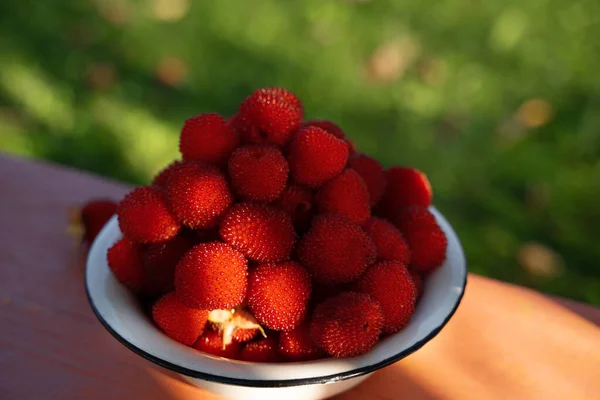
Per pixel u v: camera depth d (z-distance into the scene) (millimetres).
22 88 977
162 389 414
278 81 980
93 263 411
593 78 937
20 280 474
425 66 987
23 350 430
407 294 378
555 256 763
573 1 1041
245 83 984
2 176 563
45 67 1017
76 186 557
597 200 809
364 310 365
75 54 1042
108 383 416
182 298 371
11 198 542
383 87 966
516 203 819
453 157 872
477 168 857
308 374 358
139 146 895
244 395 380
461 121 917
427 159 871
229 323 380
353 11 1075
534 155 862
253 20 1076
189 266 369
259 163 382
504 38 1007
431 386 417
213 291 367
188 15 1099
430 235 407
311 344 378
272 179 383
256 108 408
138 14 1111
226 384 358
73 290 468
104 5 1127
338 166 397
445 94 951
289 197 399
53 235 509
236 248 377
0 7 1113
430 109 934
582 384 420
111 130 917
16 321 447
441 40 1022
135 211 389
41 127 921
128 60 1032
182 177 385
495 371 426
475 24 1037
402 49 1008
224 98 967
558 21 1021
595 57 965
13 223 519
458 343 440
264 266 377
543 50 986
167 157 881
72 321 448
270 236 374
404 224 413
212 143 399
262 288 373
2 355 427
